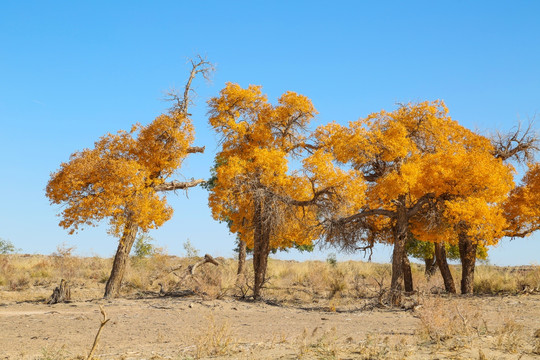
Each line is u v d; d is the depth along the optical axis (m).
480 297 21.34
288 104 23.66
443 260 26.17
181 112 23.45
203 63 24.28
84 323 14.36
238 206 23.39
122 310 17.53
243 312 18.11
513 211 24.38
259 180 22.42
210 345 9.09
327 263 38.06
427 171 21.75
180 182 23.70
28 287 26.27
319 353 8.38
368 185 23.95
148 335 12.03
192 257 33.12
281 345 9.41
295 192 22.33
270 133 23.78
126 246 22.72
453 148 23.44
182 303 19.44
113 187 20.86
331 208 22.47
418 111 23.19
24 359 8.83
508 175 24.30
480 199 21.34
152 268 31.00
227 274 27.20
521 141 25.72
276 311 18.83
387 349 8.35
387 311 19.03
